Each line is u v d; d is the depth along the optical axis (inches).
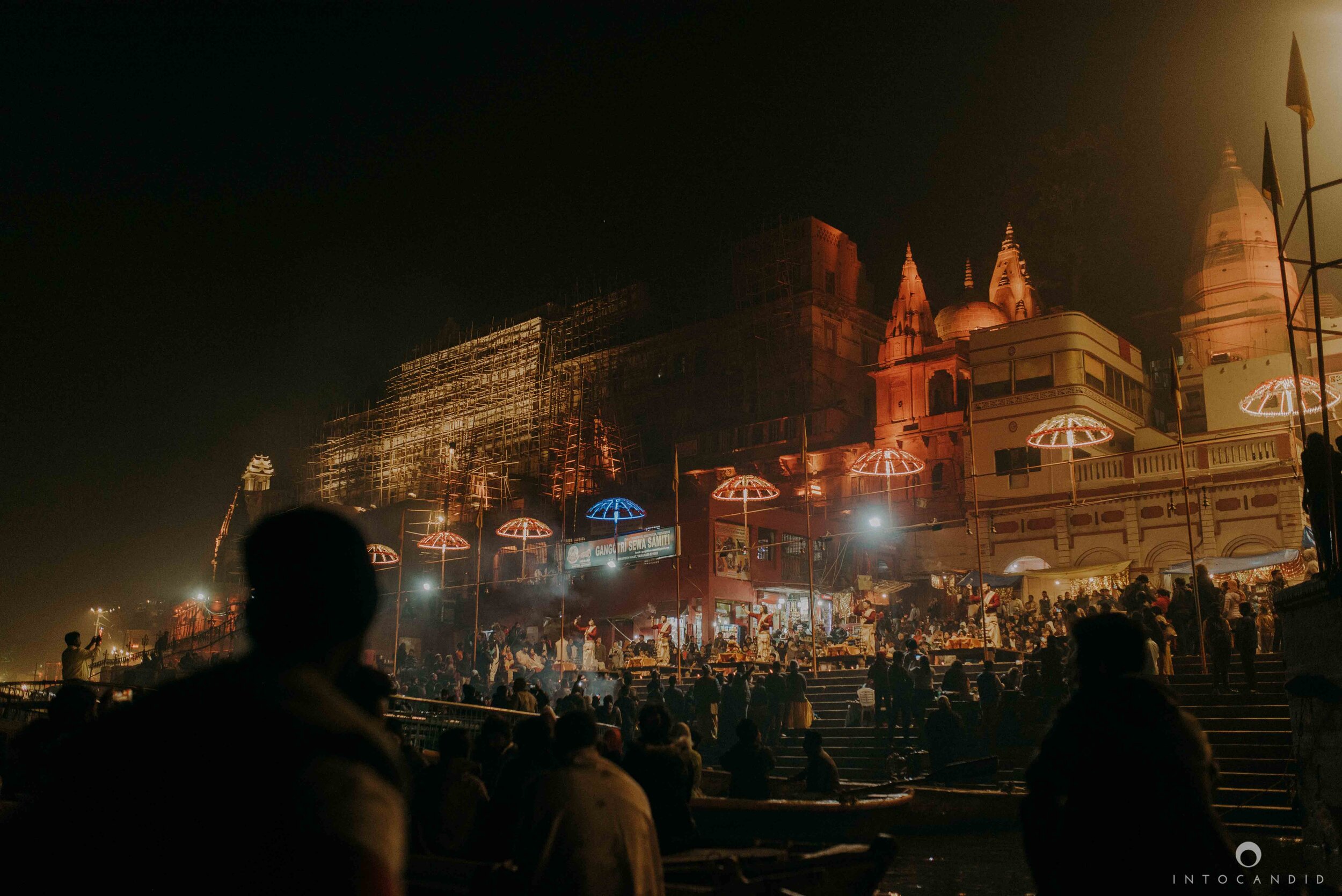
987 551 1790.1
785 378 2564.0
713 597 1722.4
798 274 2669.8
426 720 706.2
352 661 87.5
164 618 3046.3
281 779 68.7
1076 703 168.1
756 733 531.5
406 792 76.5
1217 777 171.8
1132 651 174.2
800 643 1349.7
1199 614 879.1
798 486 2308.1
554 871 181.9
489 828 283.1
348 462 3449.8
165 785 68.5
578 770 192.9
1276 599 461.1
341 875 65.9
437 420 3176.7
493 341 3125.0
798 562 1930.4
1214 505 1533.0
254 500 3191.4
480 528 1729.8
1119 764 157.1
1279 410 1326.3
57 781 72.6
